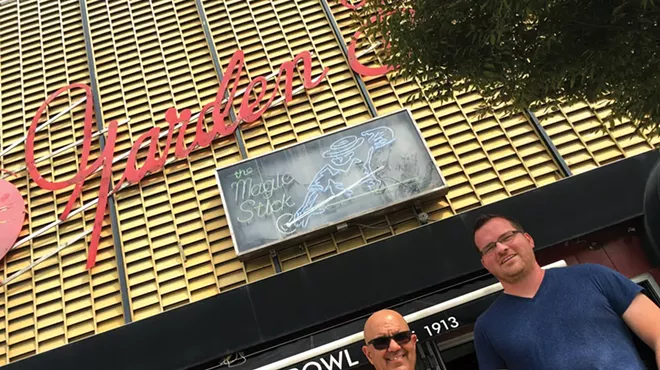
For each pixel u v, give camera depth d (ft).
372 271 19.80
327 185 22.33
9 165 25.64
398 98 25.38
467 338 20.01
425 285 19.40
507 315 9.11
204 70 27.50
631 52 14.03
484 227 9.75
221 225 22.70
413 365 9.71
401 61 16.75
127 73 27.76
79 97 27.55
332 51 27.45
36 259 22.85
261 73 27.07
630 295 8.53
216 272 21.57
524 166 22.68
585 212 20.17
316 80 26.02
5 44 29.81
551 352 8.31
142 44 28.94
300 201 22.04
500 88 16.70
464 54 15.94
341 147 23.25
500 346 8.96
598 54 14.06
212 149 24.94
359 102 25.59
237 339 18.94
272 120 25.61
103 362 18.75
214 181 24.06
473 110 24.58
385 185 22.03
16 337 20.99
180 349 18.88
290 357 17.92
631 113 15.42
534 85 15.71
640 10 13.39
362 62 26.71
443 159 23.45
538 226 20.11
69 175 25.17
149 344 19.01
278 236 21.30
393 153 22.79
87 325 21.09
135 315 20.99
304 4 29.27
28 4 31.22
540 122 23.70
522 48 15.57
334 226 21.30
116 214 23.44
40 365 18.80
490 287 18.43
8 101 27.66
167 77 27.43
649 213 14.79
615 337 8.20
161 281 21.63
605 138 23.04
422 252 19.98
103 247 22.84
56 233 23.43
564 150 22.94
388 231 21.75
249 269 21.40
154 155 24.73
